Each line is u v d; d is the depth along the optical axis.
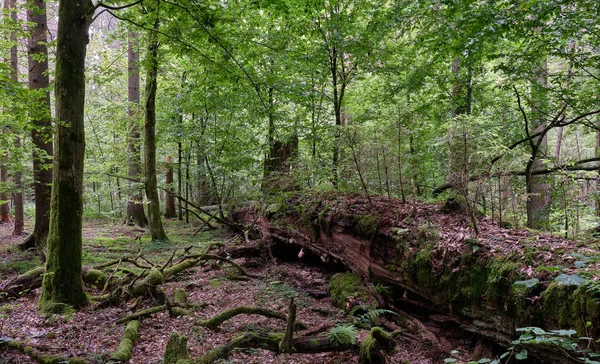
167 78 14.98
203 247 10.20
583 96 7.56
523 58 7.40
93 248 10.01
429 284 4.39
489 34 6.55
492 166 4.77
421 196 8.64
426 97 11.63
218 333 4.70
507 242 3.91
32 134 9.02
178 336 3.55
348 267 6.35
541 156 7.64
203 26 6.87
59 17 5.20
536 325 3.16
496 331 3.61
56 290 5.31
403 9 8.52
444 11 7.66
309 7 8.08
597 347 2.63
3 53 10.70
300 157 10.00
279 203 8.70
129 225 15.15
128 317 4.93
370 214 5.73
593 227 4.88
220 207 13.15
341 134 6.34
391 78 11.26
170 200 18.14
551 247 3.58
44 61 9.40
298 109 12.29
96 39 23.02
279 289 6.68
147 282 5.98
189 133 13.79
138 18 8.75
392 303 5.22
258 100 10.43
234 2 7.84
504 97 9.88
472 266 3.90
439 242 4.38
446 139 4.78
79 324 4.80
